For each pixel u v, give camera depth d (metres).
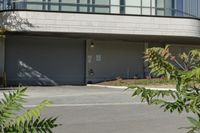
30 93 24.88
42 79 36.25
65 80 36.81
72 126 12.61
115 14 33.72
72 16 33.06
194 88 3.07
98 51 37.59
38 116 2.79
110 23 33.62
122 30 33.84
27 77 35.94
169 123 13.20
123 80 34.25
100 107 17.89
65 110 16.67
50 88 30.67
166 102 3.17
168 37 35.59
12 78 35.59
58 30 32.78
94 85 35.22
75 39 37.03
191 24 34.97
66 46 36.88
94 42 37.44
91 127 12.47
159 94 3.19
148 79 30.67
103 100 20.80
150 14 35.12
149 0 35.25
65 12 32.94
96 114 15.52
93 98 21.81
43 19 32.59
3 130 2.73
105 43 37.75
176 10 35.62
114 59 37.97
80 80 37.16
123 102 19.88
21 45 35.84
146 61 3.34
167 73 3.16
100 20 33.50
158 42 39.25
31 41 36.03
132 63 38.41
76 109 17.11
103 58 37.69
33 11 32.47
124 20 33.88
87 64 37.19
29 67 36.00
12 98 2.91
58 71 36.66
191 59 3.44
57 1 33.97
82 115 15.21
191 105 3.02
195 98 3.01
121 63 38.16
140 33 34.09
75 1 34.31
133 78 37.25
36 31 32.56
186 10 36.16
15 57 35.72
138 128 12.29
